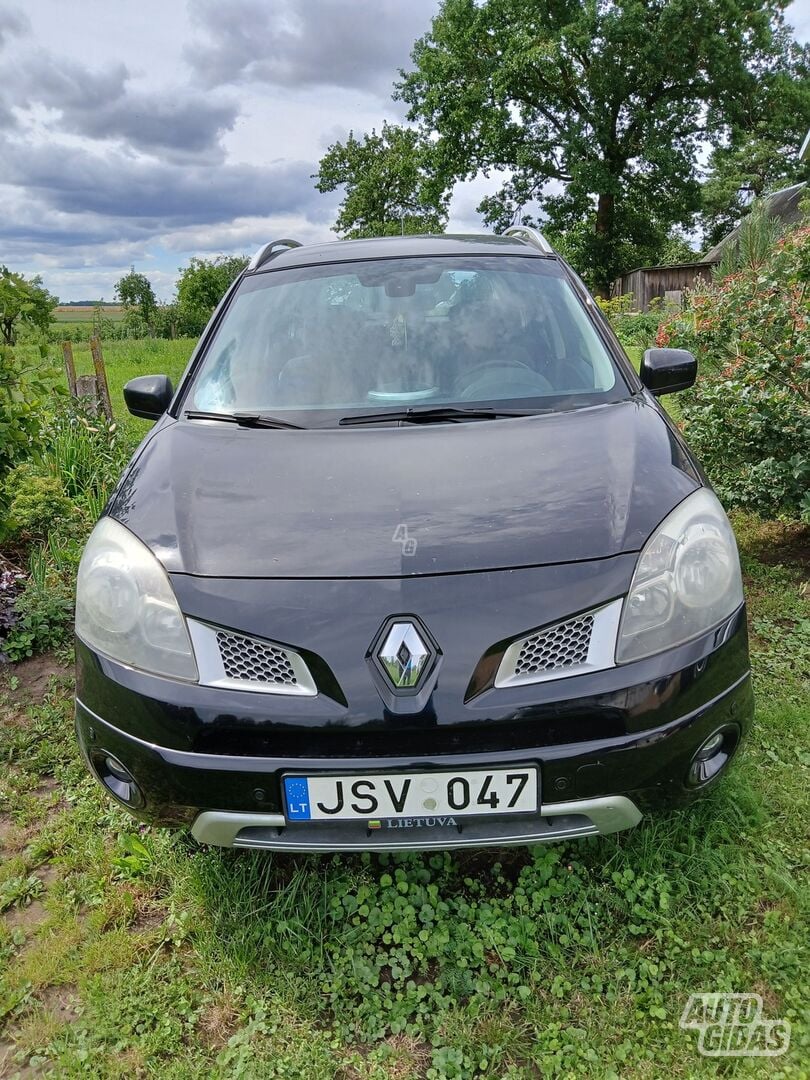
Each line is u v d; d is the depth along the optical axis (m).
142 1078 1.71
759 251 7.91
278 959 1.95
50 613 3.80
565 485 2.03
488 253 3.21
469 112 32.12
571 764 1.73
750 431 4.11
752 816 2.27
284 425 2.49
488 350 2.74
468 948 1.94
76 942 2.04
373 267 3.13
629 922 2.01
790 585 3.88
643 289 32.00
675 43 30.08
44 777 2.77
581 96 32.66
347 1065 1.71
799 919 1.96
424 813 1.76
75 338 41.75
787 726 2.73
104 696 1.90
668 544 1.88
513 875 2.17
